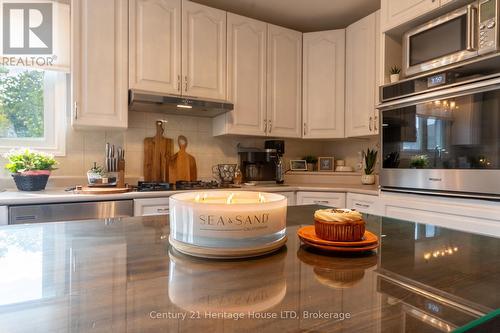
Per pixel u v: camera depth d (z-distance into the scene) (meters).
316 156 3.40
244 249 0.54
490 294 0.41
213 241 0.54
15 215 1.64
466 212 1.61
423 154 1.83
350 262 0.55
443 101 1.72
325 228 0.62
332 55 2.82
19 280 0.45
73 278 0.46
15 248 0.62
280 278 0.47
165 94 2.24
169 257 0.56
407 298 0.40
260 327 0.32
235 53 2.58
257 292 0.41
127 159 2.49
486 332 0.33
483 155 1.54
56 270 0.49
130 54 2.20
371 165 2.83
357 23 2.66
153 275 0.47
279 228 0.58
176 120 2.68
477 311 0.36
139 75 2.22
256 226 0.55
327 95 2.84
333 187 2.55
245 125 2.63
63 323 0.32
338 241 0.61
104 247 0.63
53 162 2.07
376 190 2.26
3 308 0.36
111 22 2.14
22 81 2.25
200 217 0.54
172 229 0.58
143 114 2.55
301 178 3.13
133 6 2.21
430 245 0.68
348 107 2.76
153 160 2.57
